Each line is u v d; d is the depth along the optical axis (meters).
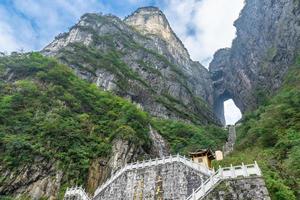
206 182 21.98
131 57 113.06
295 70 76.56
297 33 91.50
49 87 57.25
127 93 86.50
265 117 46.31
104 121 54.03
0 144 37.38
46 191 35.22
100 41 112.06
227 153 50.16
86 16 132.75
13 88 52.06
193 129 70.19
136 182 29.78
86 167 40.69
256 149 38.28
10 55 74.06
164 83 107.12
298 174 25.55
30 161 37.12
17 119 43.31
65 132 44.16
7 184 33.84
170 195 26.53
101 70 89.44
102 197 30.58
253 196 19.62
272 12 119.19
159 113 86.38
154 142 59.00
